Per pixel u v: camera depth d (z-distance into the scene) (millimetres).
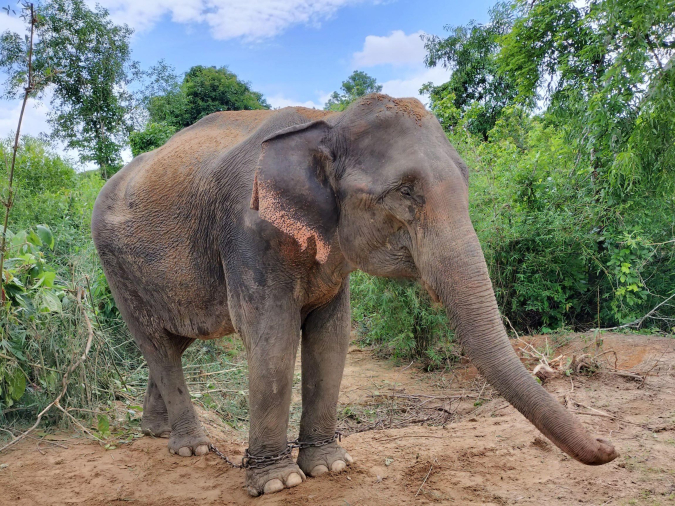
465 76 21438
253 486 3240
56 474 3643
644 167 7273
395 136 2744
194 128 4102
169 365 4125
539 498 2932
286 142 2932
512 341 6965
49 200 10234
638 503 2797
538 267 7680
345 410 5555
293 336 3168
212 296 3578
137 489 3453
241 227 3172
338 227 2934
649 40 7117
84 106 20531
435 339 7543
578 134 8359
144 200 3857
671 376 5047
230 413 5441
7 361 4211
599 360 5688
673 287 7480
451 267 2465
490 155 8984
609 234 7422
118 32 20875
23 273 4652
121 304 4180
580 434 2098
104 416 4266
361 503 2992
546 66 9281
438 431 4172
